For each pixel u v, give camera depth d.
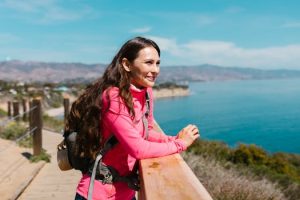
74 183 6.14
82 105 1.91
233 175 8.55
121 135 1.85
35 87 116.00
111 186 1.91
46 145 9.88
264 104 194.25
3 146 8.54
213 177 7.27
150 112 2.08
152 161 1.87
